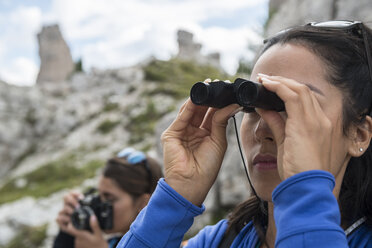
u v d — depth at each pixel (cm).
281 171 111
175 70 5122
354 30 131
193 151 139
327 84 118
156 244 126
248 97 110
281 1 1037
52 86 4862
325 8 778
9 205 2291
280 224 102
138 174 280
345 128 119
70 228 301
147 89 4494
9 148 3969
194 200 133
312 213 100
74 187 2453
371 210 128
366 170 130
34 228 1703
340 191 133
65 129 4159
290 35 127
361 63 124
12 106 4312
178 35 6750
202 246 151
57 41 7425
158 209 129
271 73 124
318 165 105
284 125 113
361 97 122
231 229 149
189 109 137
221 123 134
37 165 3650
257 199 146
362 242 122
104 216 288
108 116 4141
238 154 887
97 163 3081
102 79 4884
